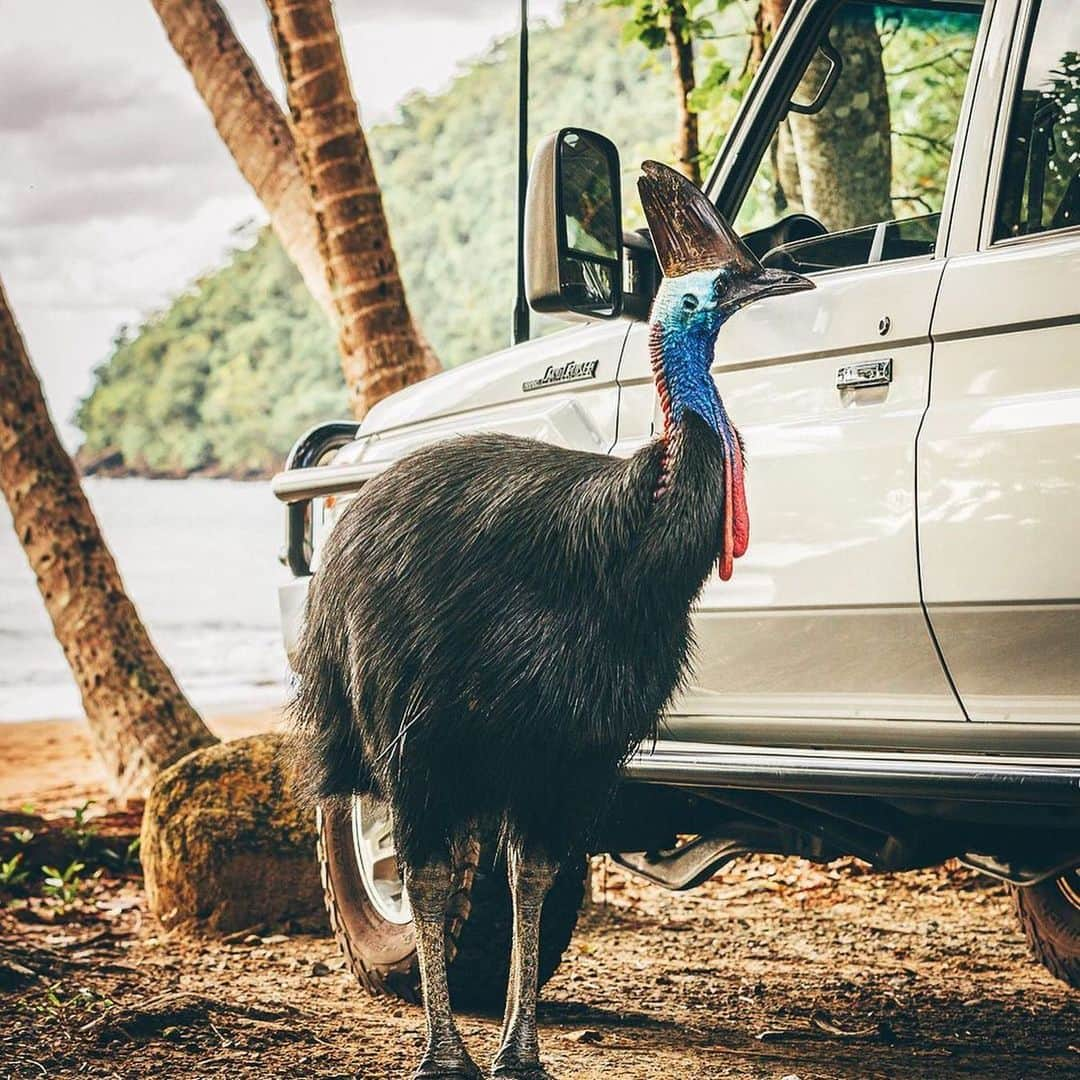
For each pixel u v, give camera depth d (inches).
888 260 203.9
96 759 749.9
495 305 3988.7
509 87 4392.2
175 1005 221.3
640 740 175.6
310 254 465.1
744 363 200.4
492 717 170.6
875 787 183.3
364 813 243.3
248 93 476.4
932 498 180.9
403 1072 197.0
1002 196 185.3
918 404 185.0
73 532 451.2
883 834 203.9
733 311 173.5
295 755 203.0
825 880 344.5
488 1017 230.1
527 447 182.9
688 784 201.9
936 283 185.2
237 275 4901.6
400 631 176.9
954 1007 240.4
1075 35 183.9
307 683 194.1
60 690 1224.2
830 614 189.6
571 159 191.8
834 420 191.2
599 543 169.3
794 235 218.1
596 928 306.3
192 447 4763.8
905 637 184.5
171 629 1606.8
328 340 4672.7
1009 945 286.8
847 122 222.4
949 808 191.9
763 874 352.8
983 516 177.0
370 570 181.2
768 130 216.4
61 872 363.6
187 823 310.5
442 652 172.7
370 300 414.9
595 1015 234.1
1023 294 177.6
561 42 3649.1
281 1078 194.4
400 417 251.1
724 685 201.5
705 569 170.9
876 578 185.2
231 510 3523.6
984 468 177.2
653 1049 212.8
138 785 439.5
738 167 216.2
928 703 185.0
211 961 279.9
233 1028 217.5
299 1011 230.5
